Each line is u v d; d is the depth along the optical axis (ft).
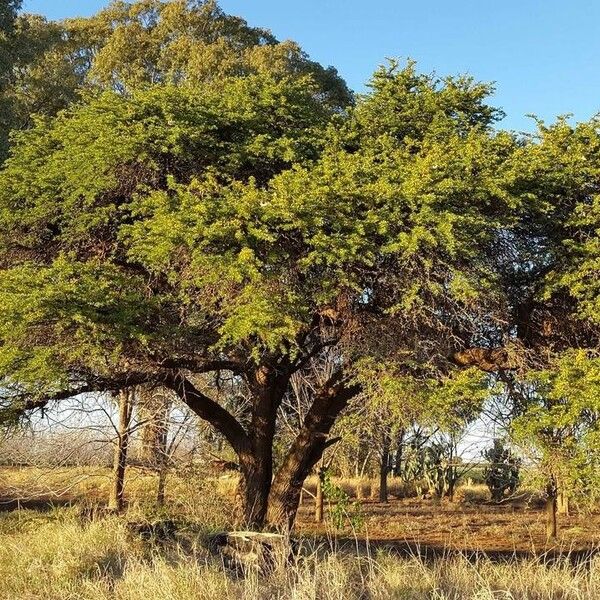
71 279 33.83
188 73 87.66
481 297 34.60
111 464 51.24
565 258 35.68
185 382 43.34
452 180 33.32
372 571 23.79
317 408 44.57
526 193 34.88
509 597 21.08
